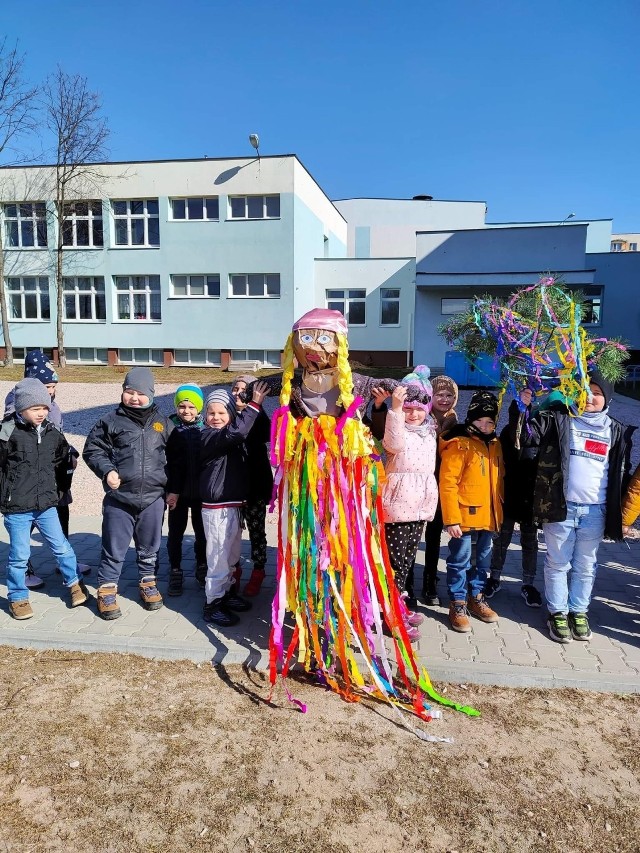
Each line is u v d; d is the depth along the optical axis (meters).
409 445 3.66
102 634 3.77
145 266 23.33
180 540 4.43
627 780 2.56
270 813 2.34
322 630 3.45
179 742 2.76
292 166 21.92
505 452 4.06
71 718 2.94
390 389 3.52
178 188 22.67
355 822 2.30
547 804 2.41
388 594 3.36
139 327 23.80
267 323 22.89
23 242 24.31
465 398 15.12
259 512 4.40
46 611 4.14
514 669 3.38
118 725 2.89
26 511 3.92
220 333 23.27
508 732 2.88
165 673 3.38
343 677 3.24
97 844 2.19
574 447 3.64
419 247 19.45
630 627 3.97
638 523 6.25
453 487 3.79
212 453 3.79
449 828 2.29
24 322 24.59
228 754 2.69
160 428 4.12
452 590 3.90
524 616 4.13
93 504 6.88
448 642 3.73
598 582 4.72
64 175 22.36
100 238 23.72
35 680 3.29
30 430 3.95
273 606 3.26
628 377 21.98
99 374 20.88
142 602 4.30
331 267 25.48
